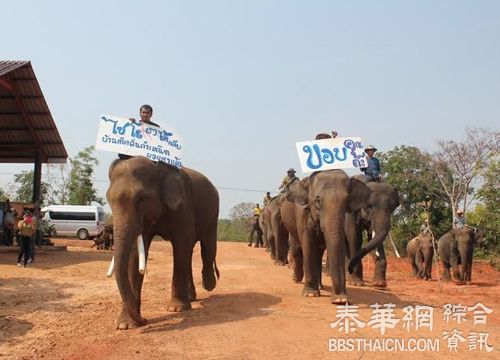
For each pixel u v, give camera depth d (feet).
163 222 29.66
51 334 28.02
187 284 31.32
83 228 127.95
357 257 35.78
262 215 93.71
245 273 51.31
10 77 70.54
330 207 32.04
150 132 29.45
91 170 170.09
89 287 44.73
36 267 58.23
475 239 58.75
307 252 35.37
